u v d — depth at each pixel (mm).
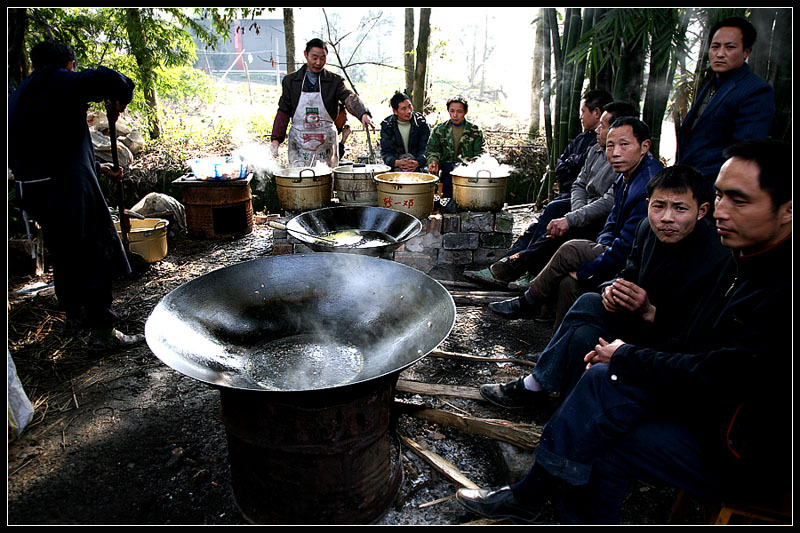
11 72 3951
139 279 4258
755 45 3389
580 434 1634
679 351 1801
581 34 4430
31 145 2727
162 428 2477
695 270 1942
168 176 6363
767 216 1353
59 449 2334
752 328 1405
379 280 2406
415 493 2088
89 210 2889
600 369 1680
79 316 3197
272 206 6570
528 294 3262
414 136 5156
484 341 3289
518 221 5840
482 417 2484
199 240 5195
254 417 1671
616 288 2049
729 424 1445
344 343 2285
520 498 1787
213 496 2062
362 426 1729
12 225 4133
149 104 6746
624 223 2785
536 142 7359
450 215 4266
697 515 1964
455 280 4293
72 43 5359
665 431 1565
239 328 2227
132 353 3160
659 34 3643
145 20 5590
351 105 4898
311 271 2455
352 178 4188
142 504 2027
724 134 2867
